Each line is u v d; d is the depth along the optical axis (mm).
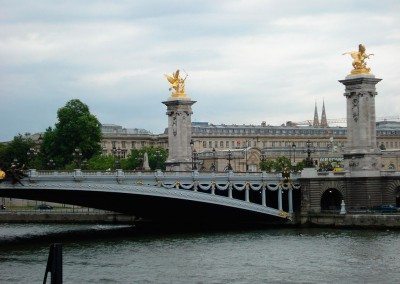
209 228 138250
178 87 164500
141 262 90750
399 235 114750
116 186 117500
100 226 151375
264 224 141875
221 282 76875
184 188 129500
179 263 89750
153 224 154750
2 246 107500
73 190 114125
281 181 139250
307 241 110250
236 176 134500
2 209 181875
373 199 137000
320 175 140000
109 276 80625
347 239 111062
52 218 165750
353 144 140250
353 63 141000
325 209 144125
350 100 141250
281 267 85875
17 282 76688
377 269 83000
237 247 104812
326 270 83000
